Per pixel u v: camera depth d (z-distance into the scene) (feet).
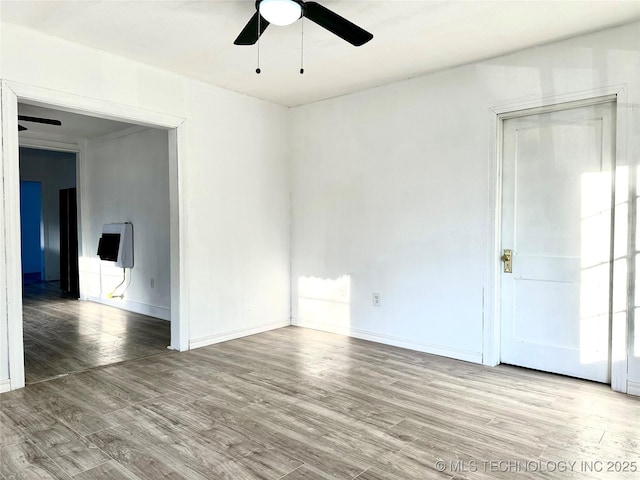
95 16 9.37
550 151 11.14
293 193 16.51
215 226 14.07
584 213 10.67
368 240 14.34
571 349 10.93
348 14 9.22
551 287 11.19
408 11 9.09
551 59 10.67
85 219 22.35
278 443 7.66
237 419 8.61
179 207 13.10
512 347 11.85
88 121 18.04
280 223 16.26
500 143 11.75
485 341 11.91
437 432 8.05
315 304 15.96
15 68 9.82
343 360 12.35
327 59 11.72
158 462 7.06
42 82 10.24
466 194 12.15
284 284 16.51
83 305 21.07
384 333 14.07
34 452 7.36
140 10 9.09
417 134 13.07
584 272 10.69
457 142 12.28
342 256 15.07
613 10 9.01
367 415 8.78
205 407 9.18
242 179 14.88
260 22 8.16
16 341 10.11
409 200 13.32
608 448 7.47
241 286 14.92
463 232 12.24
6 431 8.09
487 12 9.12
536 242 11.40
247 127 14.99
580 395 9.75
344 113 14.83
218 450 7.43
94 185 21.88
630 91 9.64
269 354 12.95
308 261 16.11
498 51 11.14
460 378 10.88
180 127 13.06
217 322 14.21
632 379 9.77
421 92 12.95
